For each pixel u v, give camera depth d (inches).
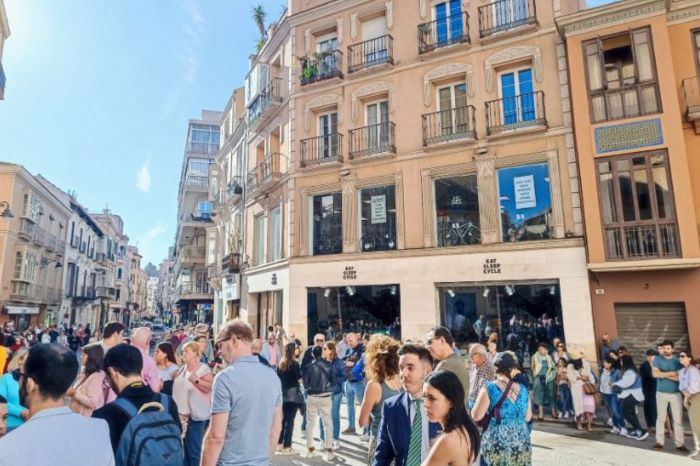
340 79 674.8
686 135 480.4
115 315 2773.1
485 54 584.4
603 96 502.0
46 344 91.2
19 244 1080.8
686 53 493.7
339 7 699.4
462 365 159.6
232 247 940.0
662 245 455.2
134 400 117.2
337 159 649.6
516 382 166.6
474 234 561.3
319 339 342.0
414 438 124.3
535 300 512.7
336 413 311.6
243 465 128.0
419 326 563.2
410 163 608.4
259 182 781.3
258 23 1001.5
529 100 557.0
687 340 441.4
